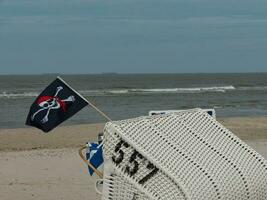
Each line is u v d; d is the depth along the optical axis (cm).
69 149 1634
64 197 934
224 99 6328
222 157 524
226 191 490
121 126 508
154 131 520
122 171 496
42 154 1505
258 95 7362
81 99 642
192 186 468
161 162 480
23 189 1006
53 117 629
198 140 535
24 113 4422
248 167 532
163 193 473
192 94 7694
